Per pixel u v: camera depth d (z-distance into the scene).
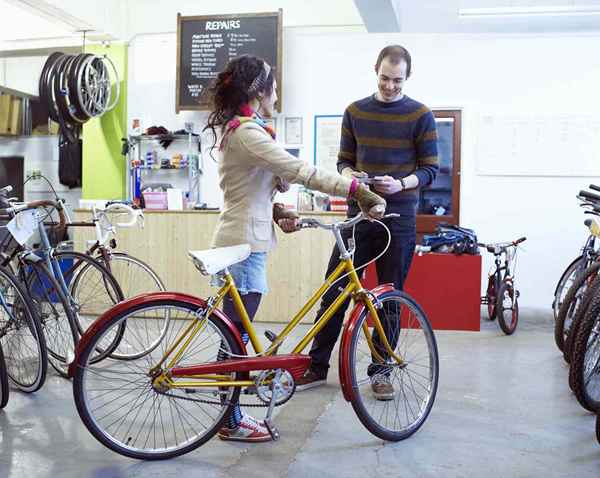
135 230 5.40
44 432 2.62
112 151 6.54
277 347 2.42
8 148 7.34
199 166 6.35
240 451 2.43
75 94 5.94
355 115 3.22
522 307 6.04
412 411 2.84
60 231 3.69
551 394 3.21
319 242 5.12
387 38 6.11
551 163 5.96
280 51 6.11
